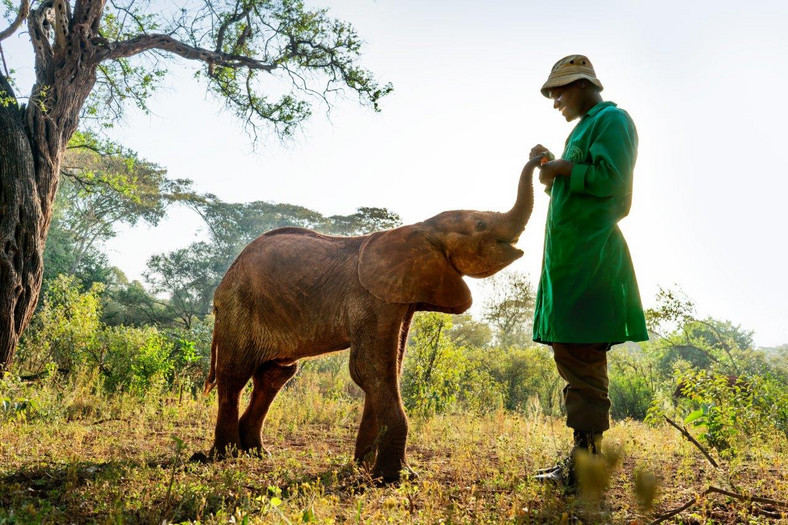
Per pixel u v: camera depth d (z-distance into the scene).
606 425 4.13
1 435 7.09
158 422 9.08
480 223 5.03
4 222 11.61
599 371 4.15
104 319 38.94
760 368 15.18
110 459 5.57
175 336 18.23
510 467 4.82
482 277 5.20
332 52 16.75
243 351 6.04
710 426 6.81
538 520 3.38
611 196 4.07
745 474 4.78
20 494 4.21
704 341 19.91
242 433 6.27
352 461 5.24
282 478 4.88
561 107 4.57
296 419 9.83
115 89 15.95
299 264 5.79
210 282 48.09
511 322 37.16
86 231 41.12
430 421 9.15
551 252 4.20
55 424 8.12
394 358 5.09
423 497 3.99
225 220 48.81
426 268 5.12
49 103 12.59
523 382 22.03
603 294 4.07
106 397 11.30
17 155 11.81
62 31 12.66
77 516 3.75
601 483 1.84
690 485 4.41
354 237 5.84
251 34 16.44
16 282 11.64
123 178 16.86
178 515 3.76
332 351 5.77
